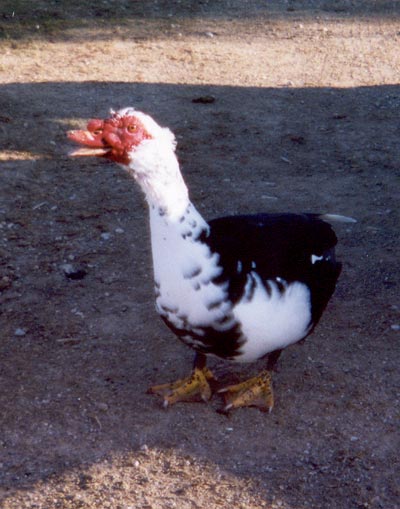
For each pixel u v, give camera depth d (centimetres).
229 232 245
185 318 243
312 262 252
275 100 404
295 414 257
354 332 281
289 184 347
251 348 247
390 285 298
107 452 248
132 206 333
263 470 244
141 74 425
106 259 308
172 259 239
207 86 414
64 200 334
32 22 484
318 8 545
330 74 439
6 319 285
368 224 325
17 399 261
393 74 441
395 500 239
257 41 482
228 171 354
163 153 236
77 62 436
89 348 276
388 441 251
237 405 258
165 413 258
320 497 239
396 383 265
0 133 367
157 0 537
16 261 306
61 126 375
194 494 239
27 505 237
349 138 376
